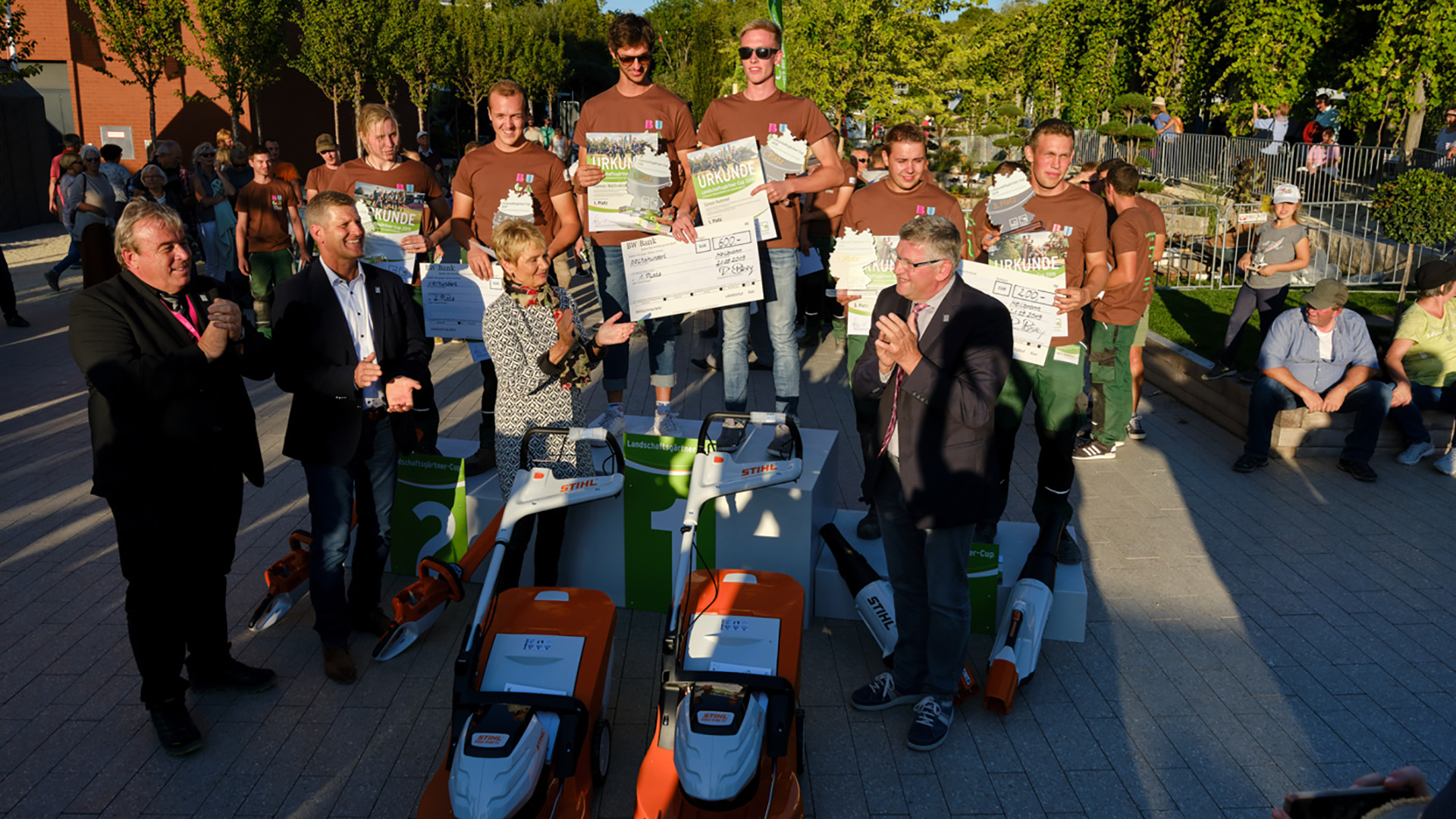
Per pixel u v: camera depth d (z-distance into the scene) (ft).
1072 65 93.76
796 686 11.68
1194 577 17.28
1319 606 16.22
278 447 23.58
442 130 142.51
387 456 14.70
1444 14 53.42
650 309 16.46
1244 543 18.65
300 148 96.07
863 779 12.07
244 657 14.70
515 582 13.67
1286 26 63.36
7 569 17.22
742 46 16.71
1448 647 14.92
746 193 16.40
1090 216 15.30
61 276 48.39
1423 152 50.75
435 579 15.10
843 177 17.06
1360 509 20.21
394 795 11.70
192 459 12.31
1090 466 22.91
